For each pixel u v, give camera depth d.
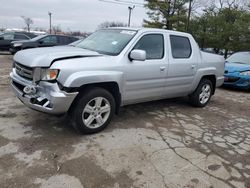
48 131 4.05
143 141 4.00
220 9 27.14
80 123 3.87
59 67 3.52
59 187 2.76
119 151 3.61
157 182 2.98
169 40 5.14
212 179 3.14
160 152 3.69
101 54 4.26
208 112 5.94
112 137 4.04
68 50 4.18
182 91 5.60
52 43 13.73
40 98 3.64
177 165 3.38
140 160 3.42
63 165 3.15
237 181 3.15
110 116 4.23
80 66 3.69
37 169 3.03
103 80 3.91
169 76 5.09
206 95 6.31
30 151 3.41
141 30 4.71
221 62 6.46
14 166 3.05
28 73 3.75
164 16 27.48
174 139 4.20
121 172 3.12
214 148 4.00
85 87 3.92
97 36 5.10
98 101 4.00
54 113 3.65
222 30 25.23
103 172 3.09
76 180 2.90
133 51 4.20
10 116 4.55
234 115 5.91
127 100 4.52
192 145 4.04
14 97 5.77
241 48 24.05
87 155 3.43
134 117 5.08
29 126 4.18
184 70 5.39
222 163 3.54
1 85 7.01
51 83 3.56
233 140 4.39
